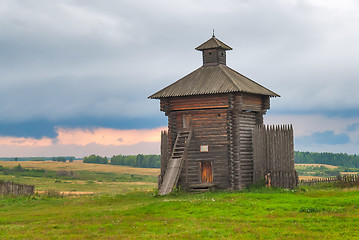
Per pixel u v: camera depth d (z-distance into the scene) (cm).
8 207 3800
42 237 2317
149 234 2308
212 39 4709
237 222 2564
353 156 19125
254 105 4444
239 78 4572
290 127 4025
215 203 3138
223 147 4219
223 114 4234
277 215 2727
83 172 13612
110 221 2758
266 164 4141
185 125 4425
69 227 2608
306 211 2789
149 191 4559
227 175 4191
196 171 4297
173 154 4284
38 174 11106
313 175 12938
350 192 3559
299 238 2122
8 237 2333
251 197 3366
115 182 10381
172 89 4434
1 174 10356
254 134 4253
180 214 2897
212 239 2147
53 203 3988
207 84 4338
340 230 2264
